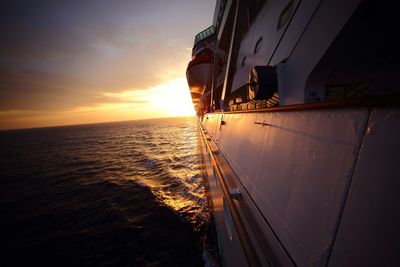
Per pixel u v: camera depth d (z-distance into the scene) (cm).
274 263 200
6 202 2669
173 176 3050
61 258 1465
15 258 1512
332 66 305
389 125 101
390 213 94
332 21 273
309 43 319
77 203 2453
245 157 380
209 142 1002
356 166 119
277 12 486
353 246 112
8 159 6344
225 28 1259
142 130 14488
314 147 168
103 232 1733
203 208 1802
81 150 7075
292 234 175
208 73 1970
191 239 1426
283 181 214
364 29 256
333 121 148
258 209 265
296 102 347
